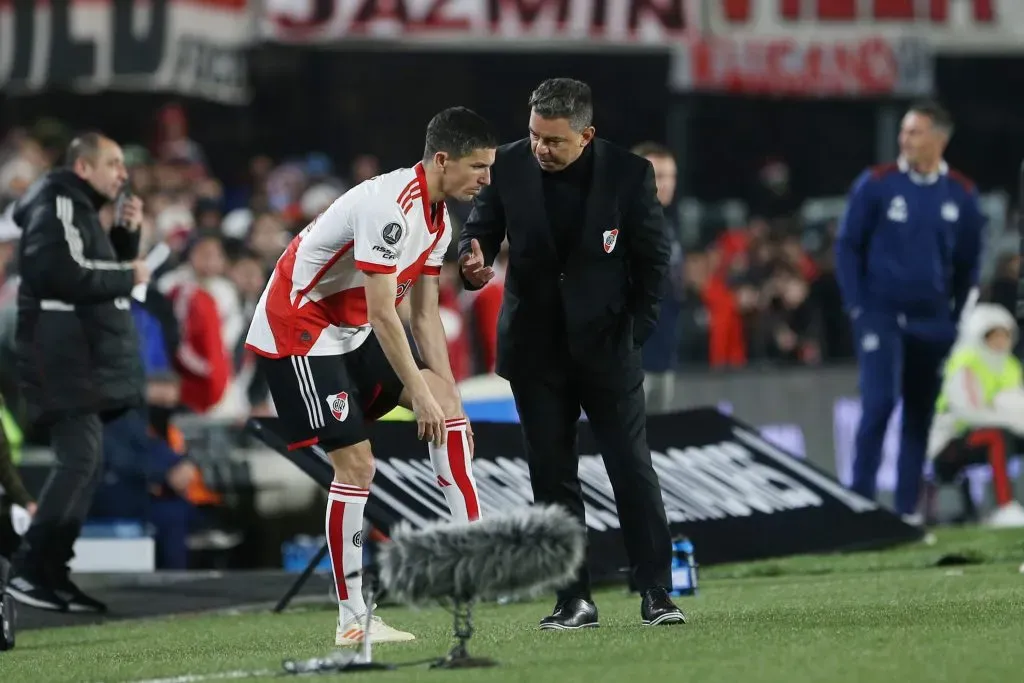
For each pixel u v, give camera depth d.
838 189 74.81
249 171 60.47
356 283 19.53
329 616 25.47
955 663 15.85
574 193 19.38
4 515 31.14
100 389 26.83
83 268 26.38
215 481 36.81
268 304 19.70
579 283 19.45
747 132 74.19
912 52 59.84
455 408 20.59
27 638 23.89
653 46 57.84
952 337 35.78
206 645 20.98
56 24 53.44
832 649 17.05
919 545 33.09
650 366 36.41
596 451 29.97
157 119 62.25
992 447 41.41
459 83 71.00
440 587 15.46
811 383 45.62
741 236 56.88
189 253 41.50
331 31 55.12
